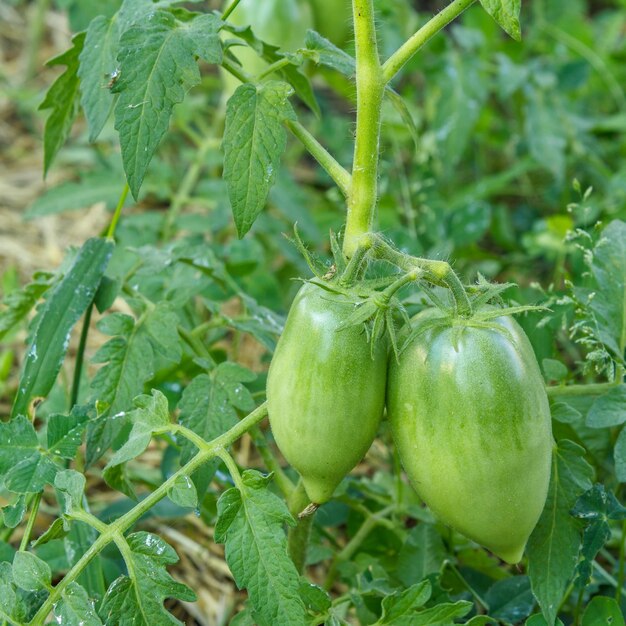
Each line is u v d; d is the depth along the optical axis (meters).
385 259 0.62
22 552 0.62
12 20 1.61
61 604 0.61
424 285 0.63
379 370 0.61
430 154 1.09
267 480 0.61
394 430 0.62
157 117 0.62
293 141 1.34
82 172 1.00
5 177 1.30
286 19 0.91
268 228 0.99
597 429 0.74
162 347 0.70
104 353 0.69
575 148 1.14
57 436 0.65
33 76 1.45
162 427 0.63
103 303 0.73
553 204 1.14
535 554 0.66
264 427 0.91
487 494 0.61
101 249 0.73
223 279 0.77
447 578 0.72
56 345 0.70
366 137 0.63
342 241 0.66
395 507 0.76
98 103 0.67
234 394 0.68
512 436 0.60
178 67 0.63
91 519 0.62
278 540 0.61
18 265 1.15
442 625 0.63
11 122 1.41
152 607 0.61
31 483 0.63
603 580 0.73
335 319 0.61
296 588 0.60
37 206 0.97
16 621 0.61
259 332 0.74
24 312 0.75
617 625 0.66
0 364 0.93
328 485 0.62
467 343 0.60
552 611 0.65
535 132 1.07
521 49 1.23
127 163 0.62
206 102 1.28
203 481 0.67
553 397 0.70
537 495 0.62
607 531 0.66
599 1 1.71
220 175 1.16
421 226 0.99
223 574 0.83
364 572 0.73
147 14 0.64
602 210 1.04
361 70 0.63
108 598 0.61
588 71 1.16
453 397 0.60
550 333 0.76
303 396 0.61
